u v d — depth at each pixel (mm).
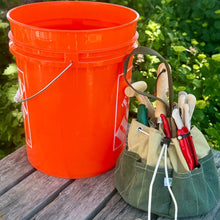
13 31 1205
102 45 1148
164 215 1222
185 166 1152
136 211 1285
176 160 1177
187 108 1187
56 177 1459
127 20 1399
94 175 1467
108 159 1472
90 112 1280
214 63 2207
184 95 1293
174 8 3416
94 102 1264
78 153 1377
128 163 1291
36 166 1483
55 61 1135
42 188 1386
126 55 1241
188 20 3229
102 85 1239
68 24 1545
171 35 2568
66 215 1256
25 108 1366
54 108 1258
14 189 1371
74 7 1501
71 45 1110
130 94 1315
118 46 1191
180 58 2400
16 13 1324
